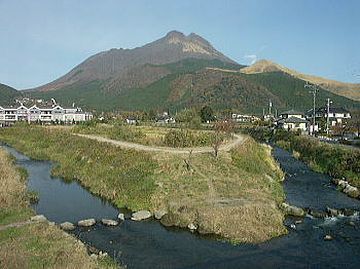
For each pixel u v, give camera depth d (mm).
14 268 21172
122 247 28484
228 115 128500
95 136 78062
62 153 70688
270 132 108375
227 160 49219
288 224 34250
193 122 95812
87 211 37531
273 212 34406
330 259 26938
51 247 24562
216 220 32188
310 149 71125
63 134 85125
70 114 162500
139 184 41438
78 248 24844
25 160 68625
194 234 31328
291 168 62062
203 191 38938
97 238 30312
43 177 53656
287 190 46875
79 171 55250
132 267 25094
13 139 99312
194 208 34438
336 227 33719
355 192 44125
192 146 59438
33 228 27953
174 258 26609
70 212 37156
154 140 63781
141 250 27938
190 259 26484
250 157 54906
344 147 64562
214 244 29250
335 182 50562
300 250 28422
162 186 40094
